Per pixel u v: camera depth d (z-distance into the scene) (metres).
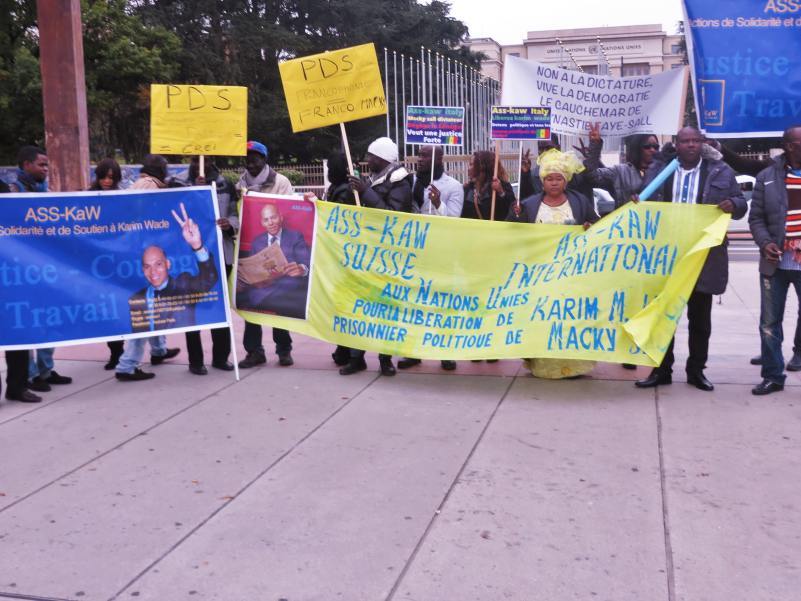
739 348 7.88
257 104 44.59
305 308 7.06
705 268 6.09
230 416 5.92
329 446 5.27
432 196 7.38
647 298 6.25
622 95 7.67
